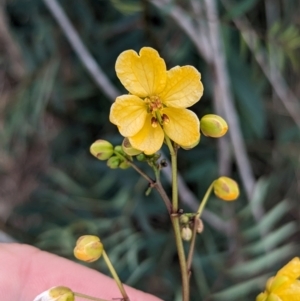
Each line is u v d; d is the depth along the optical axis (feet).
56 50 1.50
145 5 1.28
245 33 1.32
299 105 1.53
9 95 1.64
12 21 1.57
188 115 0.81
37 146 1.82
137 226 1.52
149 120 0.81
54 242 1.42
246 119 1.54
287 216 1.65
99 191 1.50
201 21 1.34
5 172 1.81
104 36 1.47
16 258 1.15
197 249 1.48
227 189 0.88
